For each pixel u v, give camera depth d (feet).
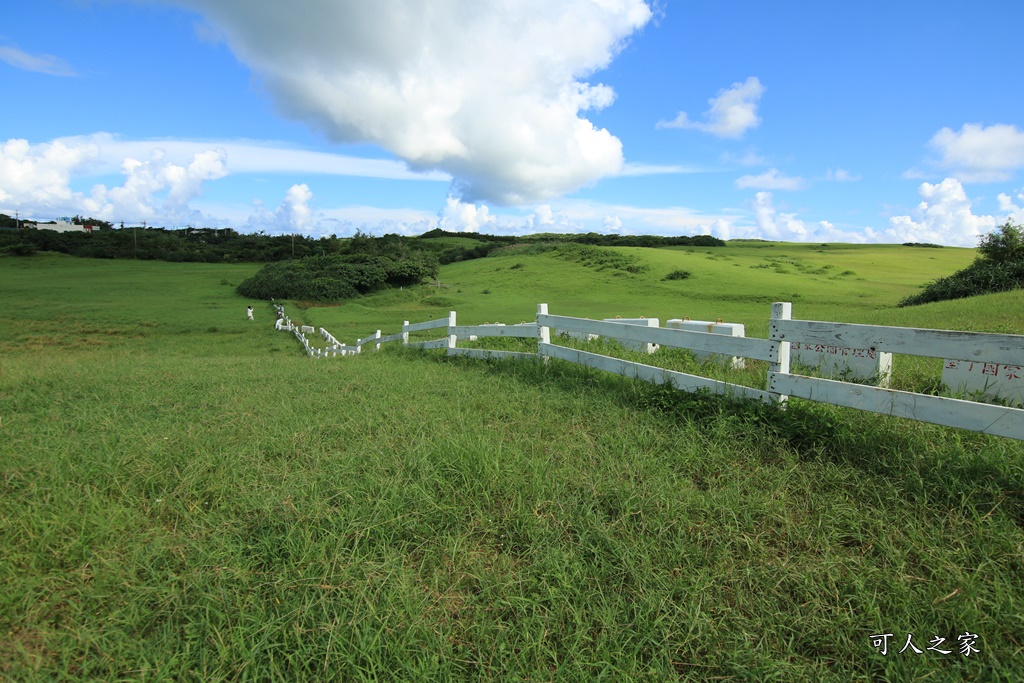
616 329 22.39
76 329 110.11
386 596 8.74
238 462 13.76
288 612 8.38
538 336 27.61
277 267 202.69
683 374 18.67
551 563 9.64
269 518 10.72
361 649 7.80
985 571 9.20
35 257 266.77
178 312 138.82
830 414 15.10
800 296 156.35
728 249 346.33
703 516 11.10
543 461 13.56
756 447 14.12
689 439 14.94
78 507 11.41
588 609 8.76
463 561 9.96
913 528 10.25
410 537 10.61
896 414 12.85
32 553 9.91
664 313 132.05
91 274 223.30
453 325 36.17
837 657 8.02
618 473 13.00
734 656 7.86
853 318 55.11
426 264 224.74
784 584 9.27
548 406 19.20
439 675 7.61
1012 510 10.51
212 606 8.54
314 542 10.05
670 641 8.18
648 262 220.64
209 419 18.31
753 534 10.56
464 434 15.23
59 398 22.38
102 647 7.85
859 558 9.71
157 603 8.75
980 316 43.62
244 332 112.68
